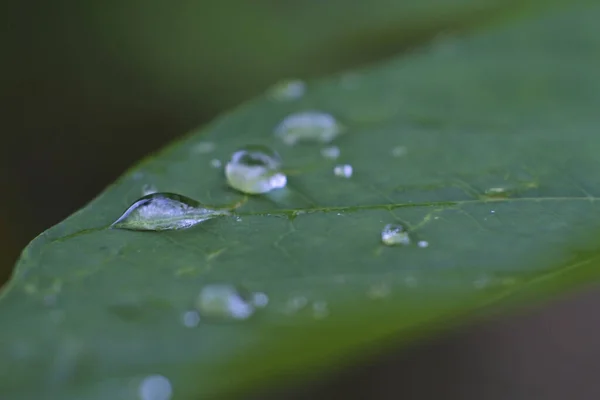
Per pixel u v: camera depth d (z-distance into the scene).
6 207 0.19
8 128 0.19
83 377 0.13
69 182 0.20
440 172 0.15
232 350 0.13
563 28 0.17
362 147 0.15
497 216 0.14
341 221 0.14
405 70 0.17
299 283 0.14
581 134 0.16
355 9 0.19
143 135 0.20
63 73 0.19
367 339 0.13
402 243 0.14
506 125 0.16
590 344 0.23
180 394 0.13
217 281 0.14
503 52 0.17
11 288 0.13
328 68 0.19
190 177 0.15
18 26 0.19
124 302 0.13
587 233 0.14
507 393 0.22
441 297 0.13
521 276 0.14
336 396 0.21
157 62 0.20
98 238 0.14
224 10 0.20
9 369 0.13
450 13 0.19
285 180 0.15
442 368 0.23
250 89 0.19
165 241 0.14
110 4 0.20
